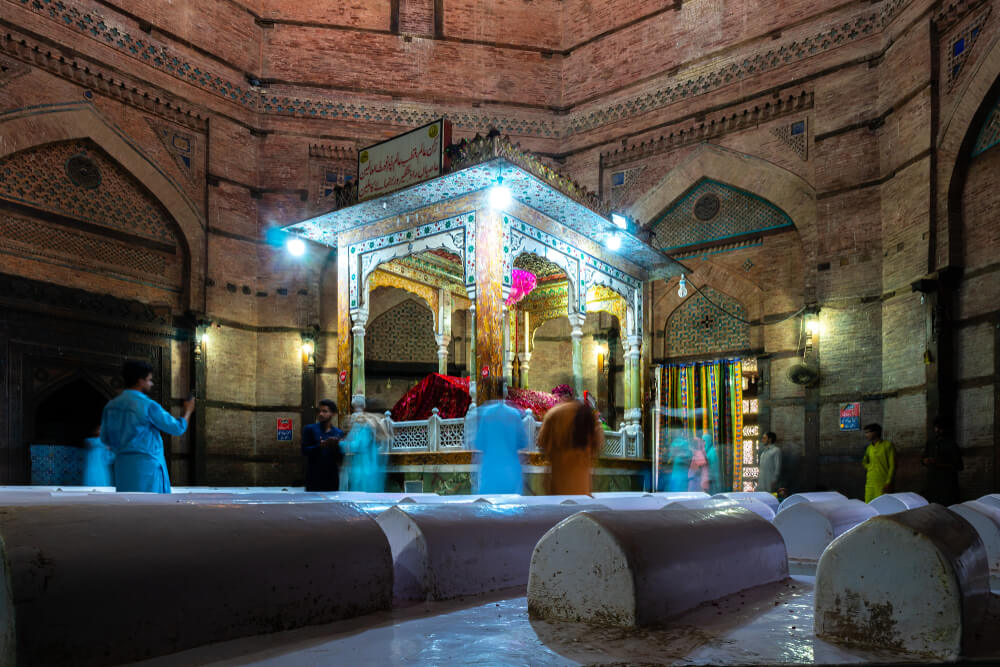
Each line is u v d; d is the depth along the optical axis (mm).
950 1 10289
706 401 13891
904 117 11305
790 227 13328
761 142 13586
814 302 12477
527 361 13211
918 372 10602
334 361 15086
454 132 15922
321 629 1422
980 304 9680
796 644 1328
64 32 12156
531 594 1617
